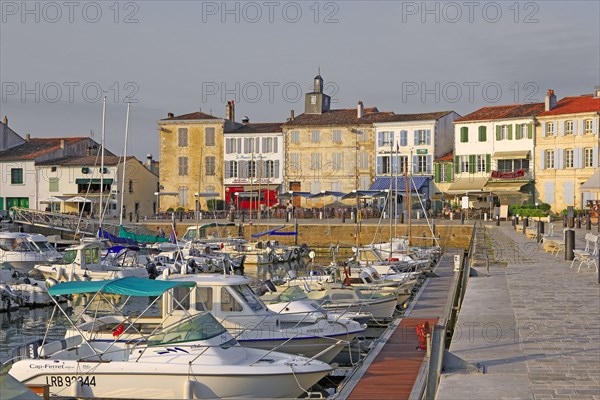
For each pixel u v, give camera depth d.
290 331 17.23
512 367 11.98
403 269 33.09
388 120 71.56
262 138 74.44
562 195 65.00
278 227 58.06
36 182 74.62
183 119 76.19
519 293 20.14
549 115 65.50
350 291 23.80
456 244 54.41
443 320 17.98
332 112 77.75
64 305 28.77
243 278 17.89
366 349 19.17
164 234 54.38
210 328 14.83
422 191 68.94
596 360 12.32
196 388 13.70
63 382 14.01
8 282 30.06
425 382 12.84
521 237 43.66
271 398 13.64
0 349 21.06
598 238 25.05
